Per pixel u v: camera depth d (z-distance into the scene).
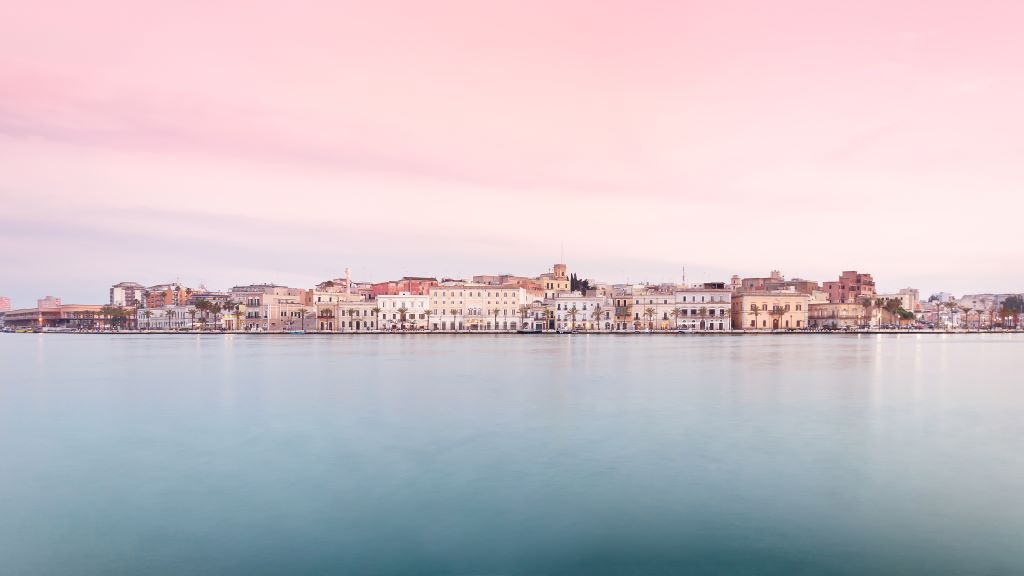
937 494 32.31
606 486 33.62
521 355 128.62
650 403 61.38
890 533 27.34
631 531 27.64
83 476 36.06
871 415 54.53
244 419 53.47
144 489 33.62
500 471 36.53
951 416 54.19
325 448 42.31
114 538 27.16
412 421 51.91
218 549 26.02
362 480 34.88
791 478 35.06
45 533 27.75
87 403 63.50
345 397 66.38
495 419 52.72
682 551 25.69
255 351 148.38
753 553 25.55
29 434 47.81
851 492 32.56
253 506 30.91
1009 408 58.41
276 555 25.52
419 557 25.27
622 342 183.50
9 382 83.25
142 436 46.72
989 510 30.00
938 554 25.36
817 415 54.50
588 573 23.86
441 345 170.00
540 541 26.73
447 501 31.45
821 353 133.75
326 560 25.03
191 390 73.25
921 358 120.38
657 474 35.81
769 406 59.47
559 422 51.22
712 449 41.69
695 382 79.12
